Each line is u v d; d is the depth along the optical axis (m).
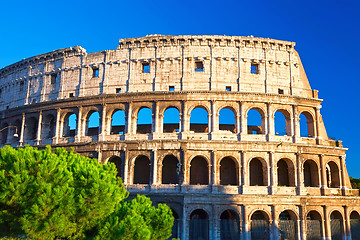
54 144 77.88
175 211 68.81
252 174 75.12
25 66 90.75
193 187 69.06
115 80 78.56
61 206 32.84
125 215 37.38
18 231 33.72
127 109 75.62
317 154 75.81
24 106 84.69
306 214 71.00
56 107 81.00
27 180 32.94
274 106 75.19
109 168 46.34
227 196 67.75
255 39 77.69
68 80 82.81
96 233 36.16
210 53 76.56
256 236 68.00
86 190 34.66
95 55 81.56
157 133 72.75
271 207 69.44
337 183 77.94
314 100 77.94
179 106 73.75
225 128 81.88
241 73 76.00
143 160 76.75
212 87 74.56
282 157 72.69
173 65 76.56
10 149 37.12
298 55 81.00
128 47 79.50
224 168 75.19
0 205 32.97
